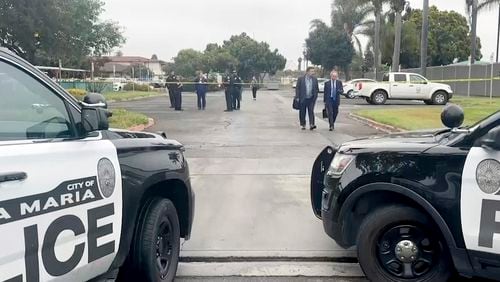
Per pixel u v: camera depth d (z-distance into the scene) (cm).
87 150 330
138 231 400
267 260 514
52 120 324
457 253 396
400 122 1655
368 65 6600
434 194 400
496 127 390
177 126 1723
